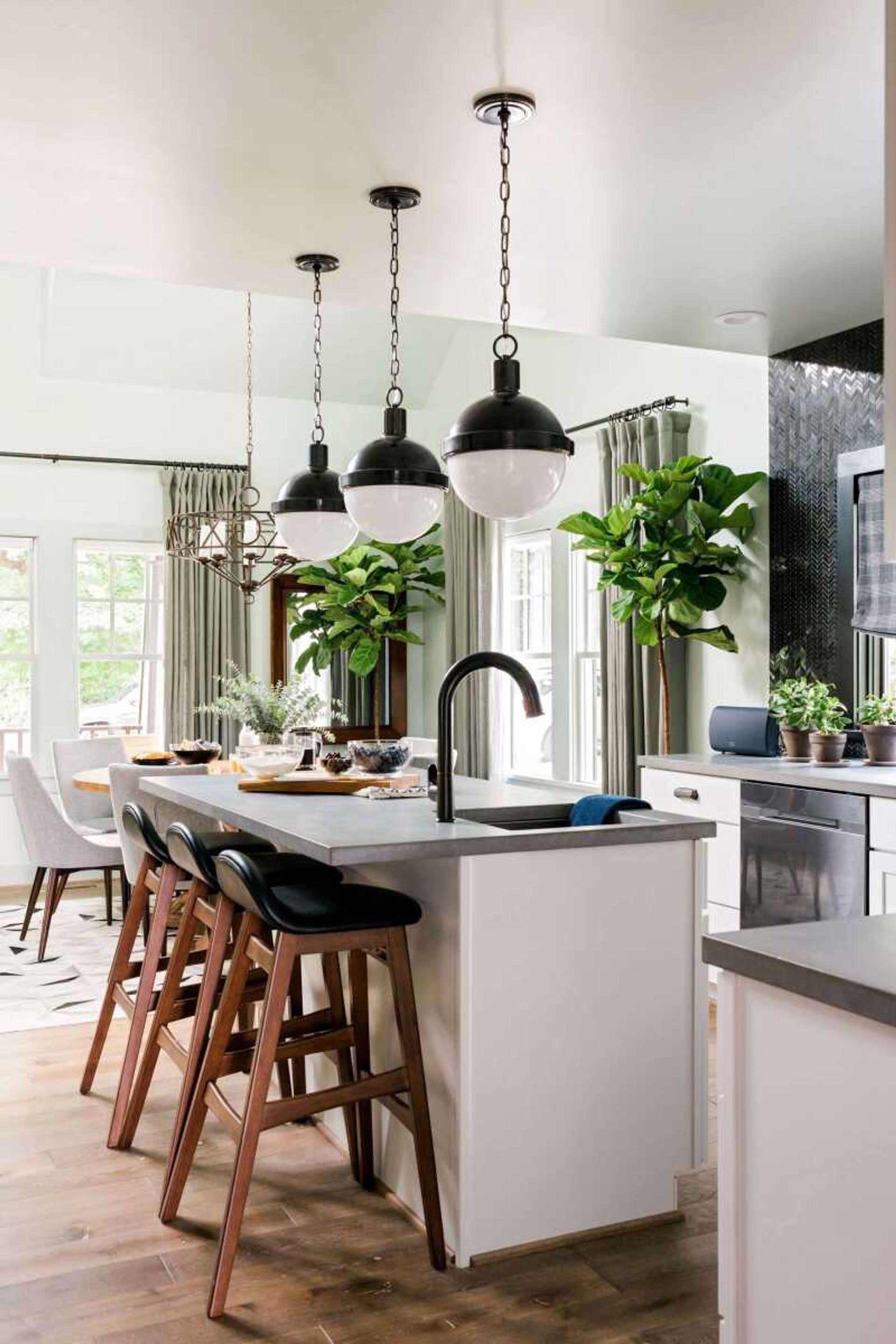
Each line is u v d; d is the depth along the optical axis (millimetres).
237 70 2469
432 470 3275
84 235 3453
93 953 5426
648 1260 2492
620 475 5691
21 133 2758
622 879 2643
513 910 2529
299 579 7402
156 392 7469
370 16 2264
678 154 2904
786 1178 1443
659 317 4301
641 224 3371
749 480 4820
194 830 4723
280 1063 3336
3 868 7195
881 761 4195
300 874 3002
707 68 2484
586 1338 2186
